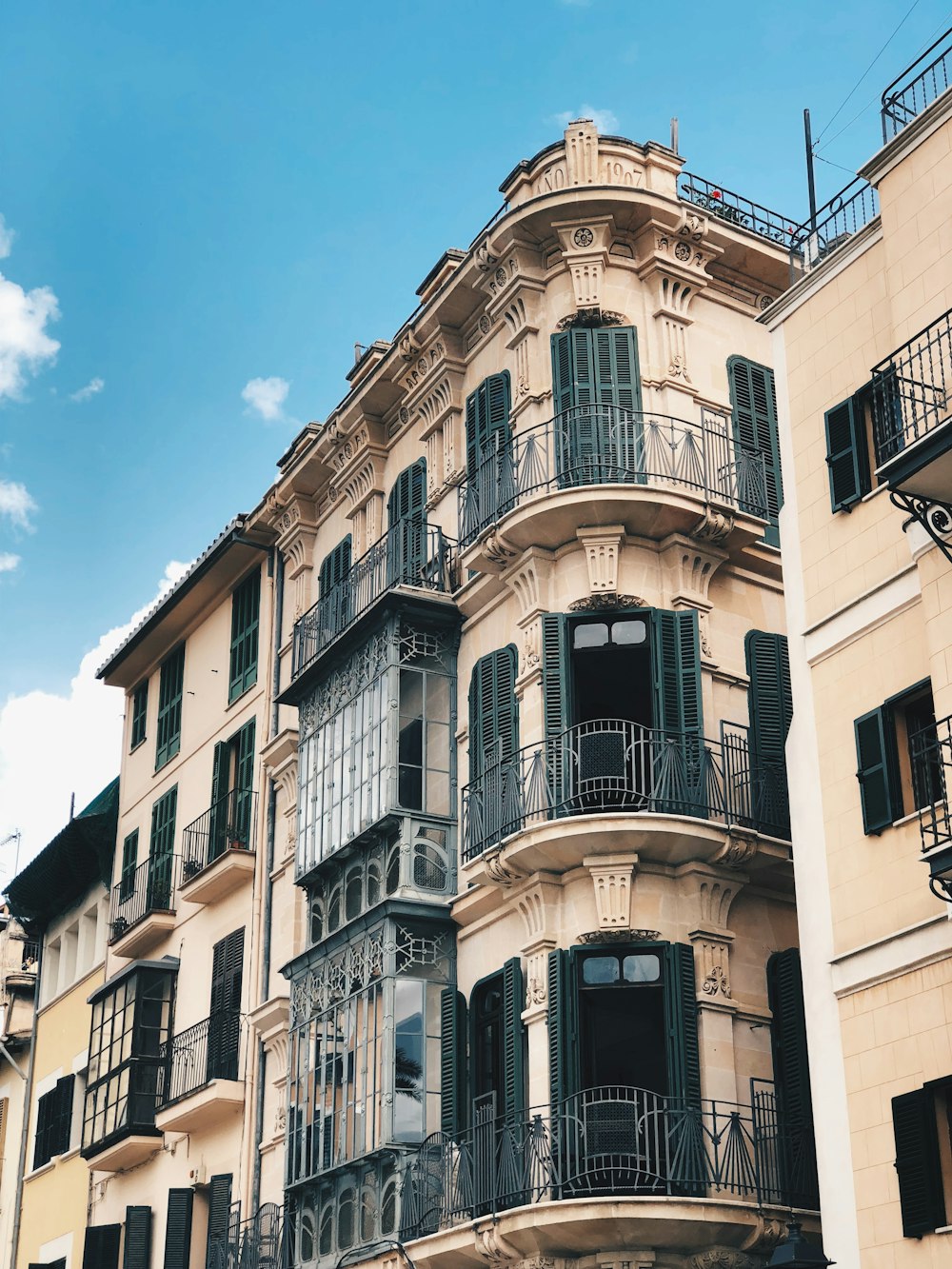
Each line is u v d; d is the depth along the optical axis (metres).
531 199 27.47
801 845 21.44
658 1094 23.31
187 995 35.22
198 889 34.59
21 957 51.09
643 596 25.81
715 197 29.58
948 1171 18.66
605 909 23.97
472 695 27.45
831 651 21.67
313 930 29.14
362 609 30.02
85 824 41.78
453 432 29.81
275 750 33.12
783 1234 22.45
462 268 28.91
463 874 26.89
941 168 20.80
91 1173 37.84
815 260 24.03
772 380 29.02
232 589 37.72
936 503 19.11
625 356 27.22
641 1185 22.67
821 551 22.17
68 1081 41.22
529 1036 24.31
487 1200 23.42
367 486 32.31
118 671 42.53
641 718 25.48
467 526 27.77
